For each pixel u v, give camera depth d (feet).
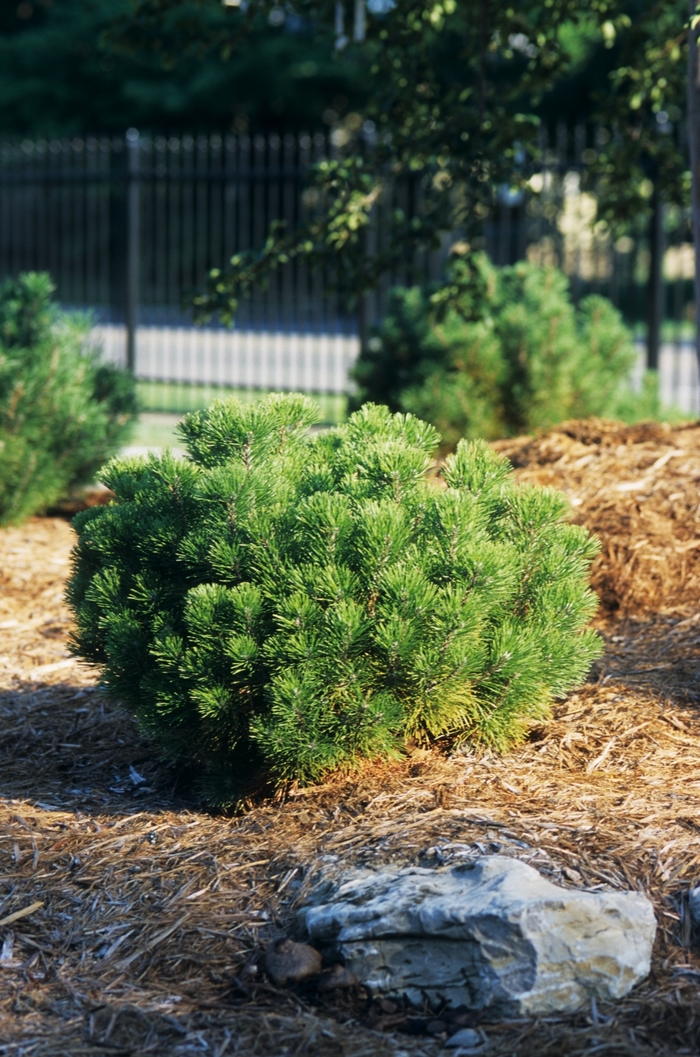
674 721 12.96
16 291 25.63
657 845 10.26
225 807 11.91
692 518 17.98
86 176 45.44
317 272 23.98
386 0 23.72
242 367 46.62
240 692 11.52
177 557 11.82
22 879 10.58
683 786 11.39
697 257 19.38
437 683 11.51
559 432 22.09
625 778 11.64
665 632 15.72
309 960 9.15
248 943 9.57
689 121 19.11
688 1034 8.39
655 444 20.90
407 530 11.50
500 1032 8.48
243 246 61.82
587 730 12.82
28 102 97.04
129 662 11.78
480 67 22.98
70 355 25.25
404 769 12.04
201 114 95.55
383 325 29.32
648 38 24.08
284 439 13.15
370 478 12.16
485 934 8.80
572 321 27.91
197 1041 8.53
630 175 25.62
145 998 9.04
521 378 27.32
